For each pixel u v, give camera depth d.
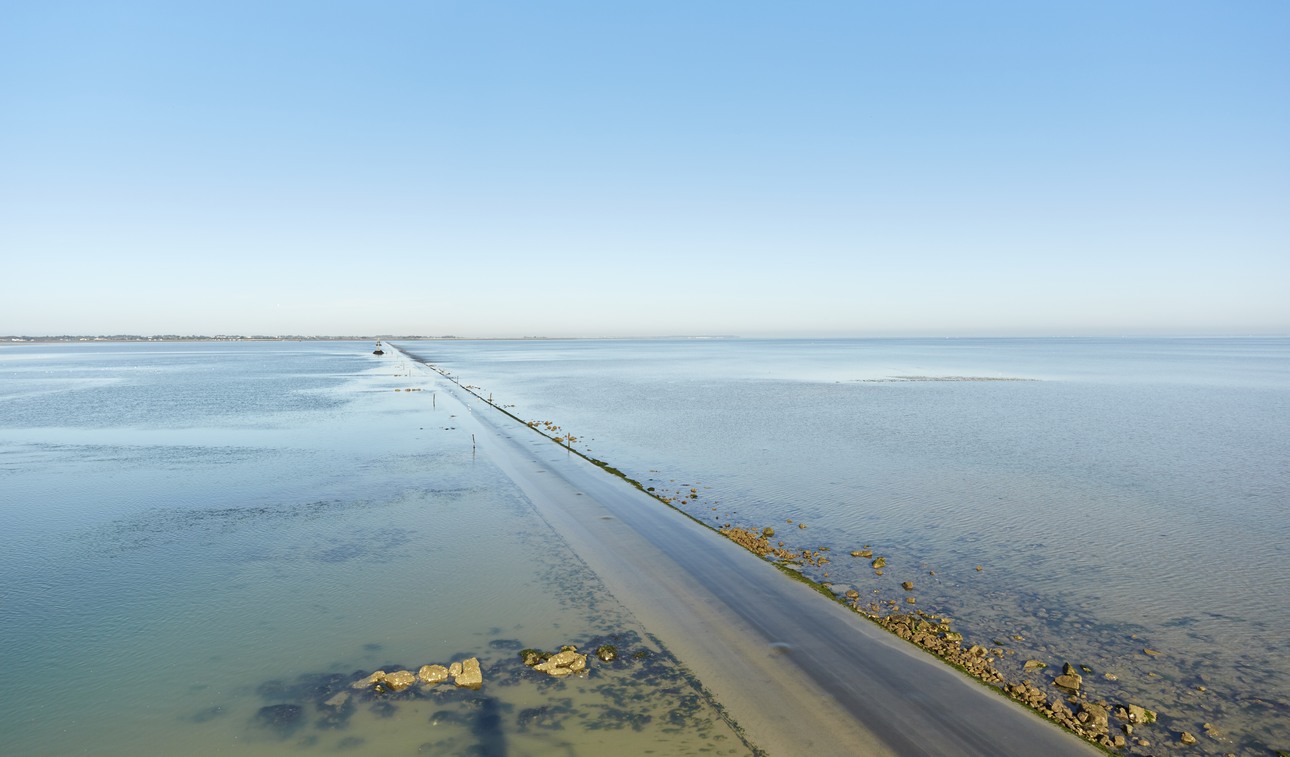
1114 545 19.22
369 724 10.70
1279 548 18.92
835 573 17.20
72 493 25.75
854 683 11.98
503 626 14.24
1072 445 35.16
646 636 13.77
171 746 10.15
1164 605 15.26
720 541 19.75
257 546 19.47
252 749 10.07
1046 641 13.58
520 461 31.73
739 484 26.89
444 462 31.50
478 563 18.03
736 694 11.62
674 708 11.19
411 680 11.93
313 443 36.84
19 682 12.03
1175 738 10.44
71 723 10.75
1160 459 31.36
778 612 14.90
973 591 16.05
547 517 22.36
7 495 25.45
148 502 24.39
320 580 16.88
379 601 15.55
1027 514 22.28
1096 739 10.39
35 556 18.69
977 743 10.28
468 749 10.07
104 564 18.05
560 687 11.80
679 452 33.88
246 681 12.04
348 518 22.30
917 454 32.78
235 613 14.88
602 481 27.58
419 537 20.27
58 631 14.05
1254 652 13.13
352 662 12.72
